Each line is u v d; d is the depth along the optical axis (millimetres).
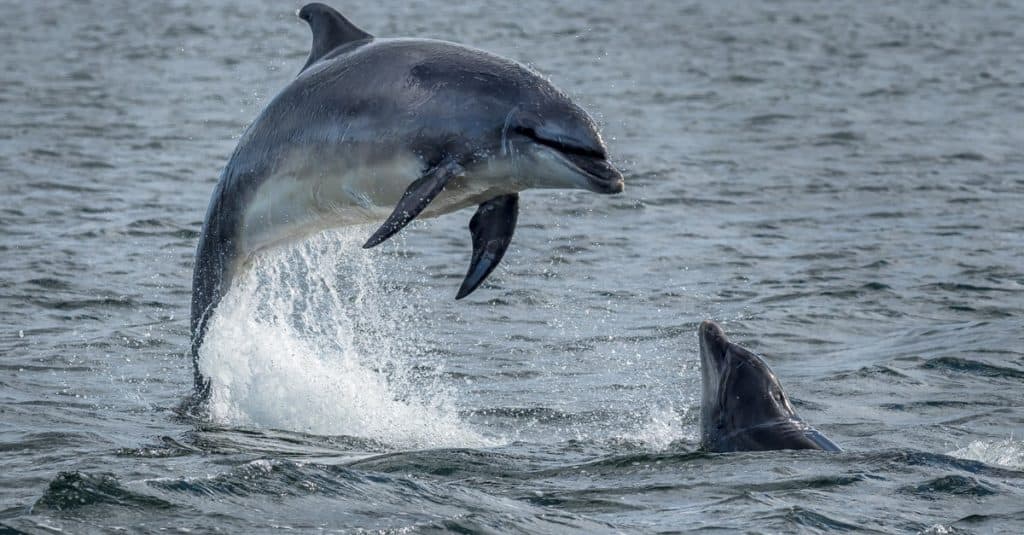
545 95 37156
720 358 41969
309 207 41219
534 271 74500
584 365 55812
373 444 42375
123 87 161125
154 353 55844
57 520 29141
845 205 96062
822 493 34281
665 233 85938
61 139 118875
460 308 65812
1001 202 96688
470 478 36500
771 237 85000
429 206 38594
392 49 39875
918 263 76750
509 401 49625
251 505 30688
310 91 40812
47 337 57844
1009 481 35562
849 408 47969
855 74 183250
